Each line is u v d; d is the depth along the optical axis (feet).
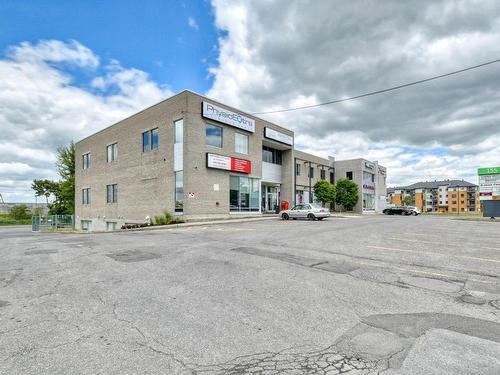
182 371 9.29
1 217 215.92
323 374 9.11
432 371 9.20
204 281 19.12
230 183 82.38
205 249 30.89
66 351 10.52
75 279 19.90
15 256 29.14
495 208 90.12
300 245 33.40
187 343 11.12
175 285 18.30
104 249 31.86
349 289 17.43
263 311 14.17
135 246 33.78
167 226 63.93
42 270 22.62
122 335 11.77
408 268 22.52
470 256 26.94
